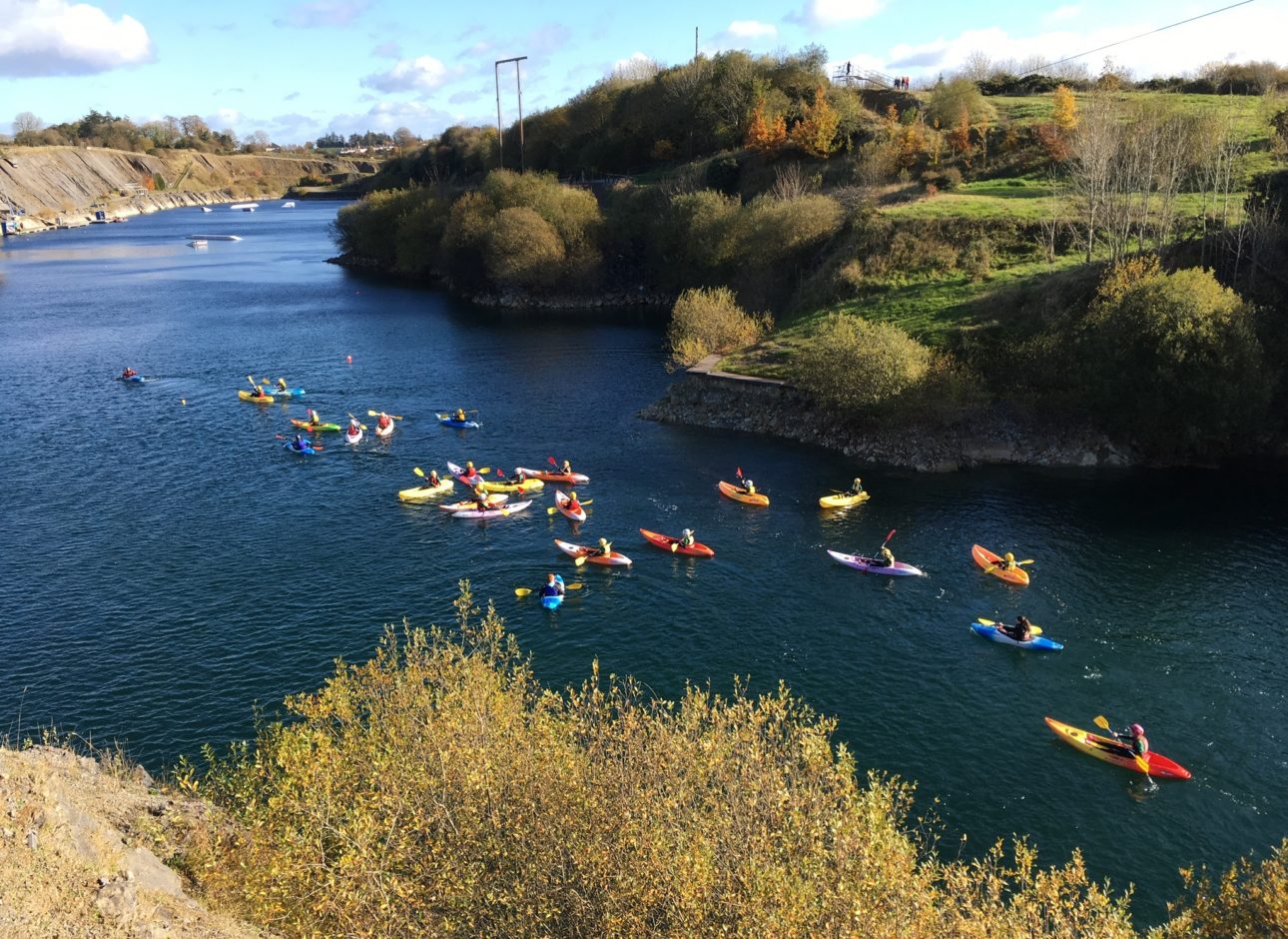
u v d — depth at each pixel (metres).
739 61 132.38
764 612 33.19
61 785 15.57
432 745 17.14
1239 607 32.91
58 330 89.38
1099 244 61.91
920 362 50.78
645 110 143.38
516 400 63.03
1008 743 25.61
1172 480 45.72
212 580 35.22
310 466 49.03
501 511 42.34
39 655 29.66
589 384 67.31
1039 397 50.41
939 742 25.66
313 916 14.30
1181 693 27.95
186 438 53.88
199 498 44.06
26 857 12.29
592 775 16.56
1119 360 47.00
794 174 98.81
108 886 12.45
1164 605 33.22
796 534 40.09
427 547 38.56
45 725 25.88
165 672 28.72
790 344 63.06
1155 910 19.80
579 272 105.06
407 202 133.12
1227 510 41.66
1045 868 21.02
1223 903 15.75
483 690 19.38
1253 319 46.81
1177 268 52.91
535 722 18.61
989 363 52.97
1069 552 37.75
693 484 46.44
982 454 49.06
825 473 47.72
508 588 34.94
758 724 19.00
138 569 36.12
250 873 14.95
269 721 26.06
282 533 39.91
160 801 17.84
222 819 17.11
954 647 30.73
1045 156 85.31
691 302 68.38
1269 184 54.25
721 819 15.16
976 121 96.69
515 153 162.00
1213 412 45.16
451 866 14.63
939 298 61.81
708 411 57.59
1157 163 64.12
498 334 87.50
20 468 48.38
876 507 42.97
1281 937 14.46
